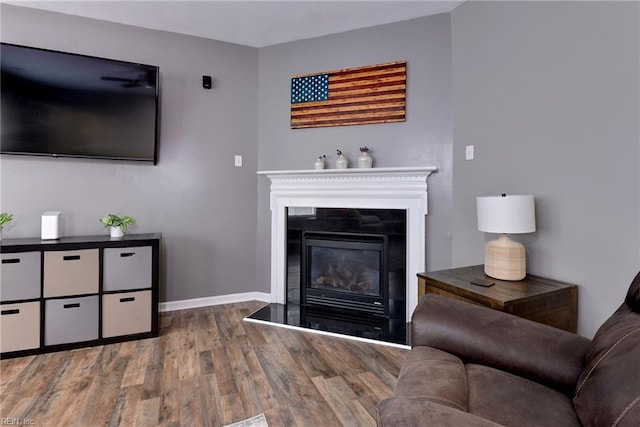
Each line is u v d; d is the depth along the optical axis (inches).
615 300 68.6
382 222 115.2
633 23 64.9
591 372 39.7
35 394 71.0
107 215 113.6
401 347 94.0
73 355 88.5
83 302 92.7
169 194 122.0
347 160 119.0
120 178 115.0
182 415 64.8
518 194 87.6
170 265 123.0
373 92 117.5
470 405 39.6
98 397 70.2
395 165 115.3
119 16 110.4
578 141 74.4
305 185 123.5
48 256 89.4
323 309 122.6
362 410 67.1
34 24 104.8
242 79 131.5
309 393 72.4
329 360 86.7
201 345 94.8
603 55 69.6
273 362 85.4
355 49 120.1
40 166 105.5
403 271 113.0
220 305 128.9
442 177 108.7
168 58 120.5
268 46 132.2
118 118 109.3
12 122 98.3
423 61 111.5
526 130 85.4
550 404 40.8
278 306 126.3
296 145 128.8
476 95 99.1
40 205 105.9
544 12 80.9
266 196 134.0
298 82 127.8
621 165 67.2
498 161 92.8
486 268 82.0
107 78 107.3
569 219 76.5
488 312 54.1
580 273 74.4
